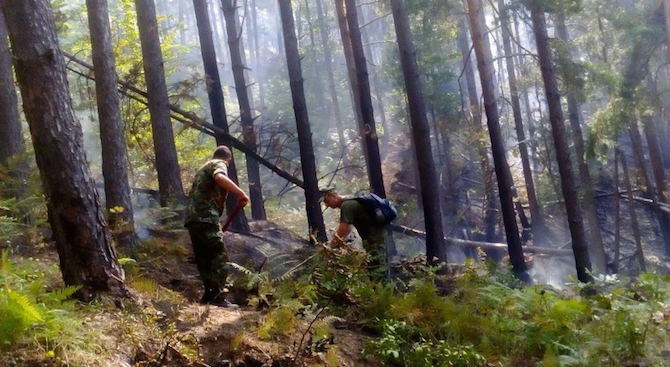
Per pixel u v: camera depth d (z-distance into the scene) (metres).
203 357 4.31
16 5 4.75
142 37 11.55
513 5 14.82
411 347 5.15
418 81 12.78
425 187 12.53
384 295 5.79
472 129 23.34
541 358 5.33
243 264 9.44
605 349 5.20
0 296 3.71
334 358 4.52
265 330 4.59
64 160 4.76
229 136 13.91
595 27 21.06
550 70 13.76
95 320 4.29
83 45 15.37
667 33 16.95
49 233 7.66
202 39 14.02
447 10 18.80
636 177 24.58
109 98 9.08
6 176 7.41
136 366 3.95
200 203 5.92
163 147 11.34
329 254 5.80
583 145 19.62
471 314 5.65
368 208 7.15
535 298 6.00
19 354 3.59
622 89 17.09
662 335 5.54
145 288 5.34
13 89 8.97
